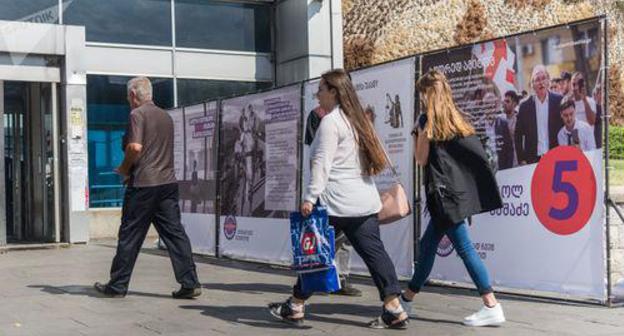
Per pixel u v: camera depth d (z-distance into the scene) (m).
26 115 14.26
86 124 13.89
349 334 5.77
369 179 5.89
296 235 5.85
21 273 9.59
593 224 6.62
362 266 8.85
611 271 7.18
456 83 7.68
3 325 6.20
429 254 6.12
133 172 7.43
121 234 7.52
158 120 7.48
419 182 8.04
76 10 15.43
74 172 13.55
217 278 9.05
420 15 18.34
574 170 6.73
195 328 6.04
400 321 5.88
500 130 7.30
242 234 10.79
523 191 7.13
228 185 11.09
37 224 14.23
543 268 6.98
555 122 6.85
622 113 23.33
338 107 5.91
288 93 9.74
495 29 19.33
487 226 7.44
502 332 5.80
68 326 6.14
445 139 5.82
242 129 10.73
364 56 17.61
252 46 17.55
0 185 12.84
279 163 9.95
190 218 12.12
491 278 7.40
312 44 16.86
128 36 16.00
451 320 6.27
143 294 7.77
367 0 17.69
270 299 7.46
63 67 13.58
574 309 6.67
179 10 16.62
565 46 6.75
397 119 8.18
